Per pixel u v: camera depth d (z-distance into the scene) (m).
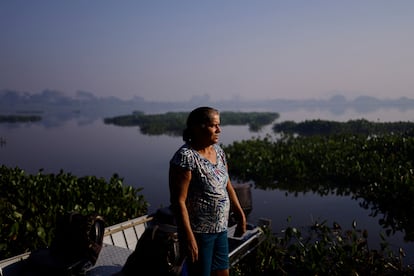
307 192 10.99
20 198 7.77
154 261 3.13
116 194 8.38
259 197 10.49
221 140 28.23
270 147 17.08
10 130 39.12
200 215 2.62
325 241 6.03
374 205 9.53
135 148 23.28
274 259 5.41
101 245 3.79
